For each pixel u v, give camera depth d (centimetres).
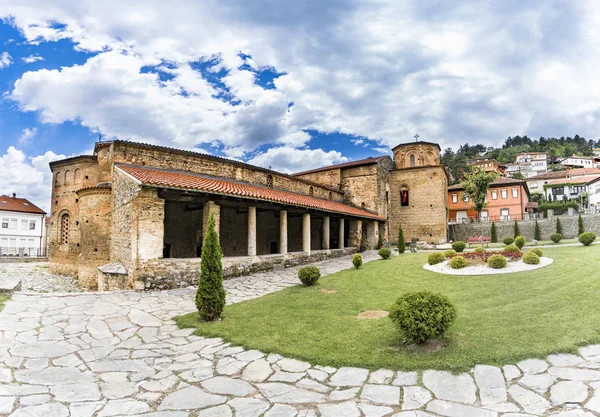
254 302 1052
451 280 1269
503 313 795
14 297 1016
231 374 561
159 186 1221
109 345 699
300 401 465
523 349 575
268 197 1639
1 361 589
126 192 1383
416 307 619
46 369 572
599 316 710
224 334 754
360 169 3238
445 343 628
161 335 766
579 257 1517
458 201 4784
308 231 2066
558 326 671
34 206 4800
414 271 1530
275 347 661
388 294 1101
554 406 420
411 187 3472
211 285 867
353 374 542
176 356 644
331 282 1358
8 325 770
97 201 1795
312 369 570
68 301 1016
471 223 3841
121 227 1438
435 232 3334
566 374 491
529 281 1120
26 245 4534
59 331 764
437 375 519
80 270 1856
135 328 809
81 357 633
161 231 1275
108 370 579
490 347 595
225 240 2295
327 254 2242
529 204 5122
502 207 4550
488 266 1409
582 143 13312
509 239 2672
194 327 817
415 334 602
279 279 1473
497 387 474
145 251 1228
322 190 2970
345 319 838
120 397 484
